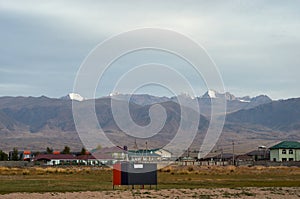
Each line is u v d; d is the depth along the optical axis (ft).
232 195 109.91
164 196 106.83
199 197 104.99
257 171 265.54
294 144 465.47
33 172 245.65
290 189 127.85
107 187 137.90
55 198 102.06
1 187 136.87
